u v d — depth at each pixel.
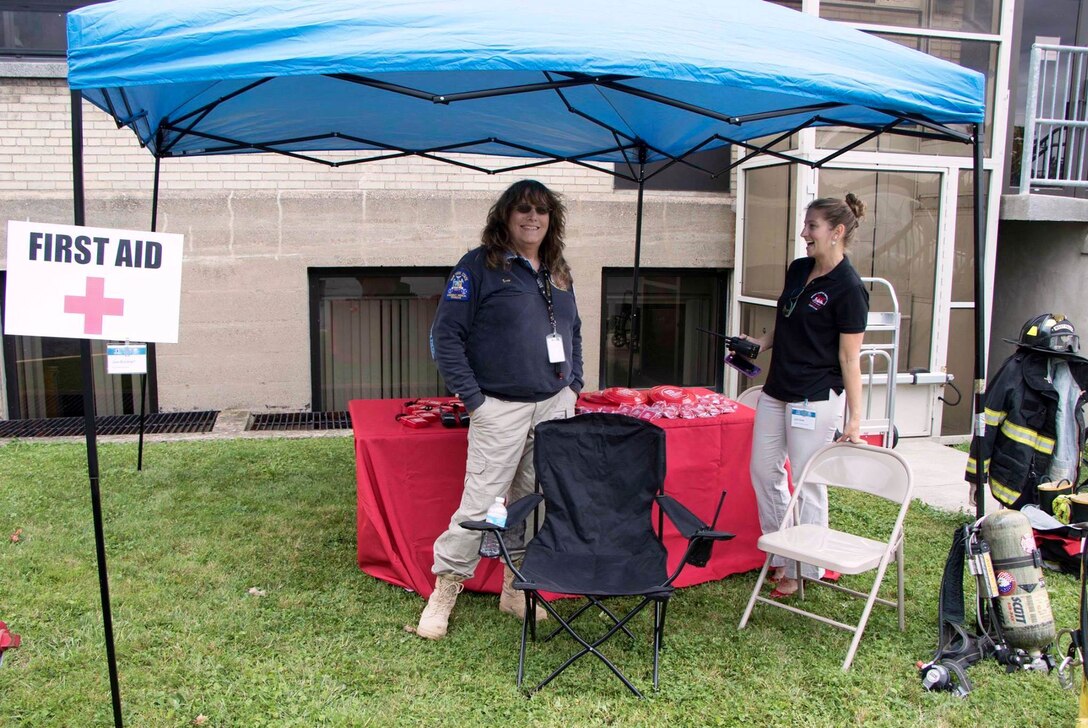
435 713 2.88
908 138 6.57
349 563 4.08
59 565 3.94
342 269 7.13
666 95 3.89
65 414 7.01
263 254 6.86
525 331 3.37
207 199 6.71
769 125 4.35
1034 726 2.90
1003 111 6.59
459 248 7.11
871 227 6.55
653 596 2.90
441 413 4.03
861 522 4.88
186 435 6.43
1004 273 7.63
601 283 7.39
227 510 4.78
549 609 3.11
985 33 6.54
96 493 2.56
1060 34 7.26
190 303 6.84
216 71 2.44
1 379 6.85
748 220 7.30
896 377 5.89
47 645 3.22
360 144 5.58
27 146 6.51
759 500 3.90
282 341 7.01
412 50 2.49
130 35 2.44
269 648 3.26
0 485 5.14
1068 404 4.55
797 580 3.88
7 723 2.73
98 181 6.58
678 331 7.80
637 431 3.51
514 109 4.39
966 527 3.37
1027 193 6.72
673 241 7.41
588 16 2.75
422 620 3.42
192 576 3.88
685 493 4.00
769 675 3.18
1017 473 4.53
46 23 6.59
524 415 3.42
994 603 3.32
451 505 3.83
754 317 7.31
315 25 2.53
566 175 7.18
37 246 2.39
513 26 2.62
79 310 2.43
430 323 7.44
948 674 3.13
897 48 3.24
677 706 2.97
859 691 3.08
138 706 2.85
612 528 3.46
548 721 2.86
